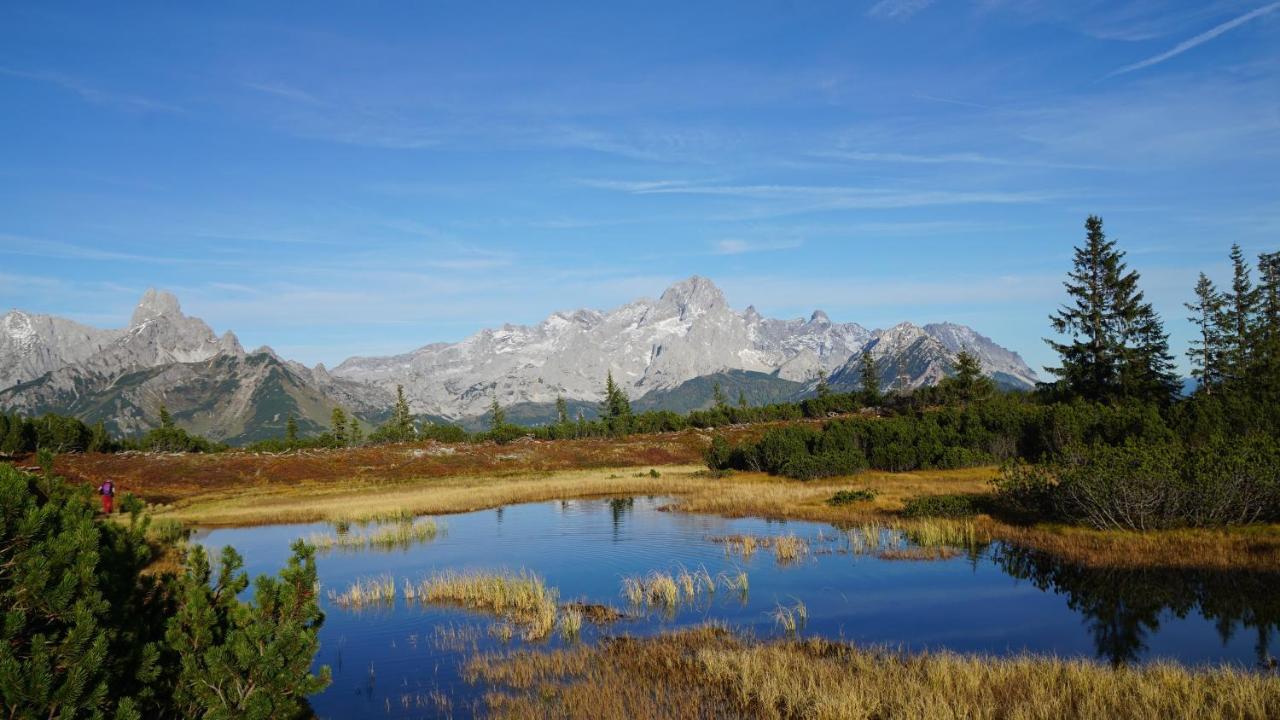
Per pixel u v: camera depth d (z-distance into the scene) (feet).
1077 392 250.78
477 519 149.38
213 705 34.68
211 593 43.34
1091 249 254.47
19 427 233.76
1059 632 63.21
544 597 79.10
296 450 331.98
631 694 50.93
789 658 56.13
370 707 50.96
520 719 47.09
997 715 44.06
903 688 47.96
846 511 134.51
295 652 36.70
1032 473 116.26
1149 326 243.81
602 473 247.91
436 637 67.72
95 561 32.12
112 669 33.30
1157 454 99.55
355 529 138.10
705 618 71.56
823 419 392.06
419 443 311.47
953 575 85.10
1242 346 249.55
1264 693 42.93
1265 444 101.91
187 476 225.15
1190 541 88.53
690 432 356.38
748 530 122.52
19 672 25.77
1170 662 54.29
